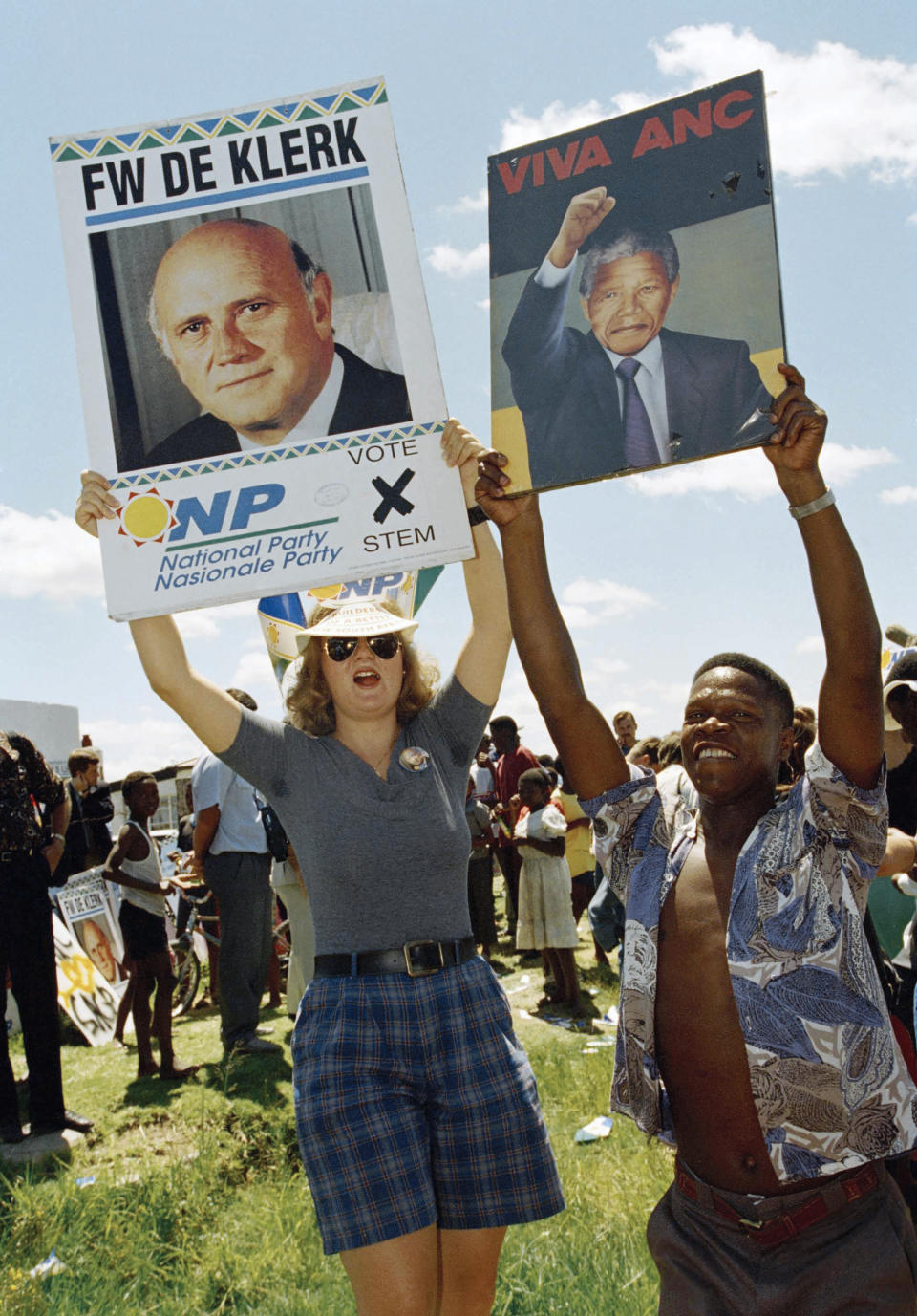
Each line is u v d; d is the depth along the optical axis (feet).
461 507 9.79
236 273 10.03
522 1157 9.40
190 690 10.06
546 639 8.68
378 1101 9.12
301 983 23.24
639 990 7.82
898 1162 9.27
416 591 11.89
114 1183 15.30
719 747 7.73
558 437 8.54
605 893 27.25
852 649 7.36
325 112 10.10
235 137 10.12
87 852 28.94
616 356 8.41
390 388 9.92
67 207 10.16
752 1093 7.27
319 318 10.00
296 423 9.93
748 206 8.24
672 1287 7.47
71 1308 12.03
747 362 8.07
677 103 8.54
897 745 12.74
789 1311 6.95
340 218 10.03
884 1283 6.89
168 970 21.61
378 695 10.34
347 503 9.85
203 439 9.96
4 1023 18.20
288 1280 12.88
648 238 8.48
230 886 22.08
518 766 36.83
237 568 9.85
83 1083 21.33
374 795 9.97
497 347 8.78
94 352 10.07
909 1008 11.17
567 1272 12.00
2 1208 14.76
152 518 9.92
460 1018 9.56
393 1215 8.76
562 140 8.80
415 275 9.98
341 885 9.75
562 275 8.66
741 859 7.59
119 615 9.84
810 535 7.57
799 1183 7.11
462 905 10.15
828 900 7.34
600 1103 18.45
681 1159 7.70
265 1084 19.69
